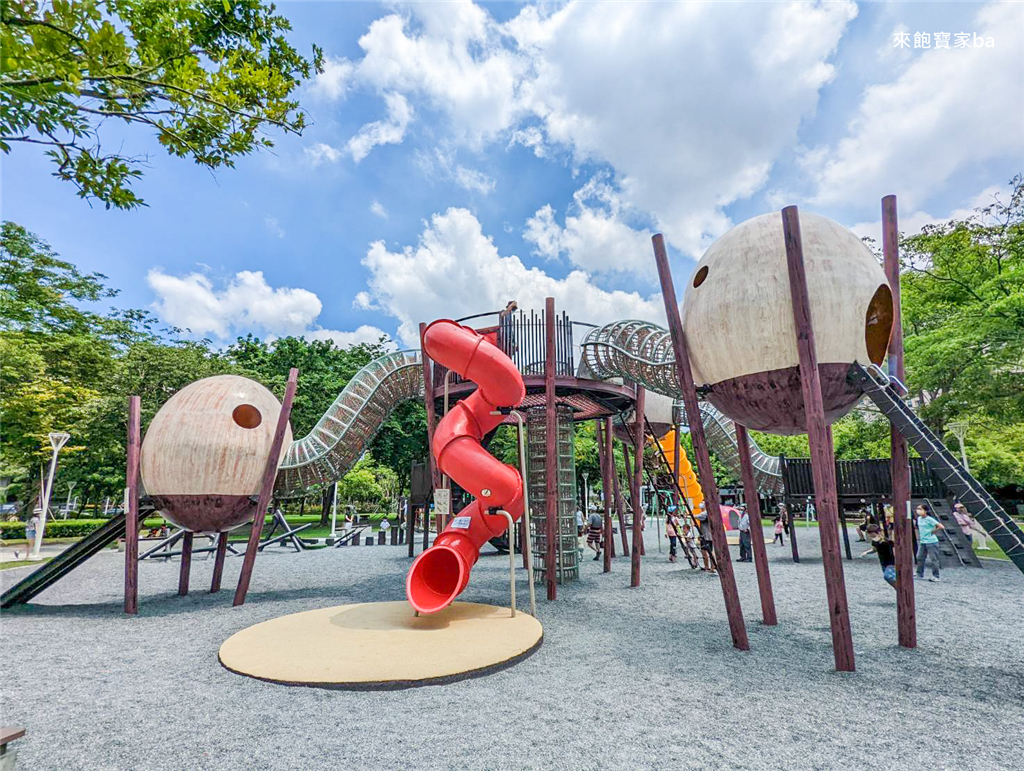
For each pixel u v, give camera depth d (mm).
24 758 4195
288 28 5730
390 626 7848
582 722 4711
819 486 6160
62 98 4000
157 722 4859
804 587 11914
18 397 23984
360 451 14797
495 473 8391
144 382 30156
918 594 10953
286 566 16969
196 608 10344
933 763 3992
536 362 12203
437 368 13680
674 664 6352
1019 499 35719
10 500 38031
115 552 23203
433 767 3961
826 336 6426
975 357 18125
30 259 30641
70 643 7746
